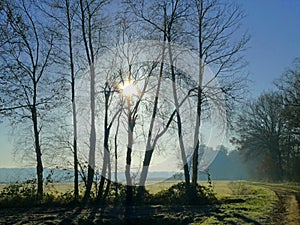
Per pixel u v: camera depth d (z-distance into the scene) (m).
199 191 26.61
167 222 18.81
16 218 19.38
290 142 60.53
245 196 30.59
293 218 18.11
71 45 28.02
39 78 28.48
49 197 25.62
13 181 25.53
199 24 28.72
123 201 25.98
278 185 50.09
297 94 48.88
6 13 26.11
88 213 21.22
